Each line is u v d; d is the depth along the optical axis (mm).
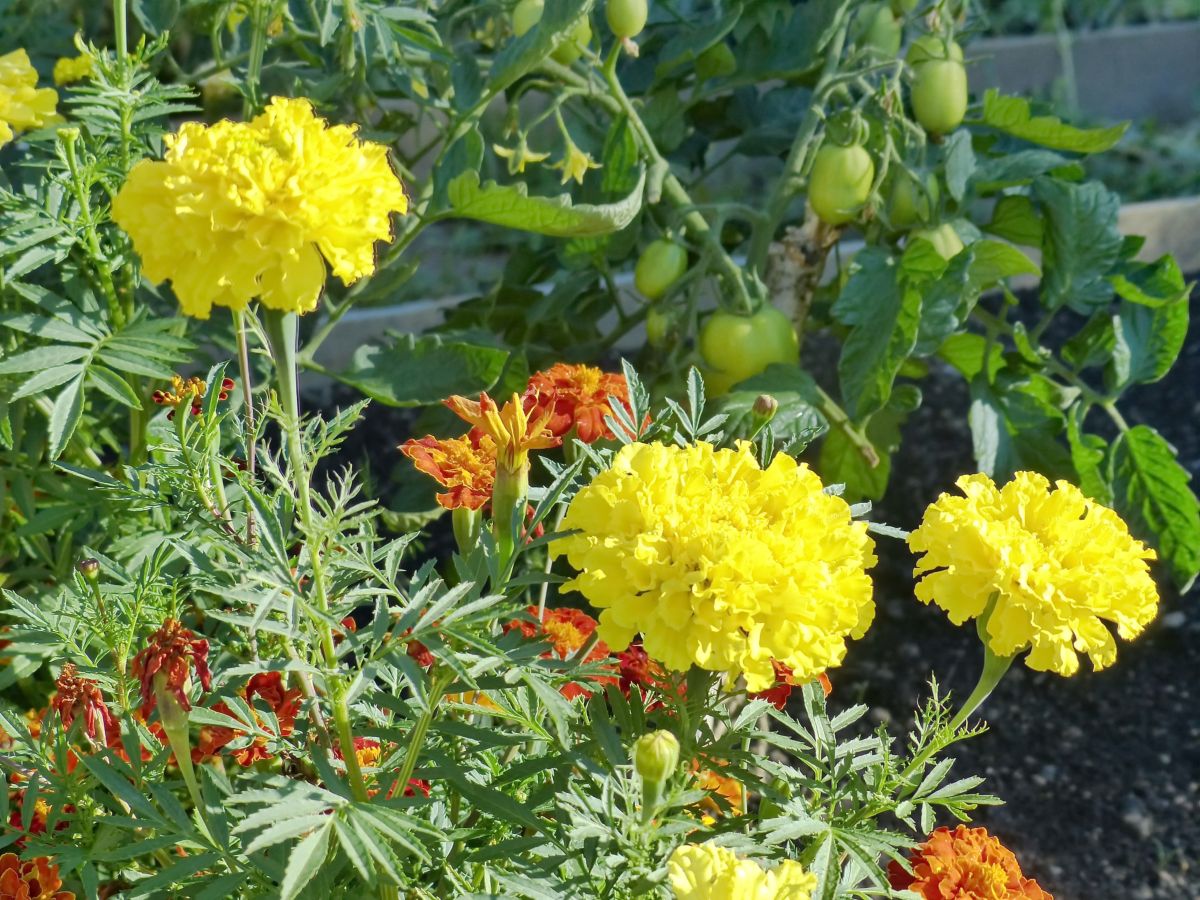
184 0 1616
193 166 1102
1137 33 2760
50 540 1542
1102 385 2064
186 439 1267
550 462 1298
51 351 1391
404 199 1212
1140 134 2600
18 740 1312
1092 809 1660
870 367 1614
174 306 1581
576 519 1201
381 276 1665
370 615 1585
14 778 1332
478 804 1237
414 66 1663
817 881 1208
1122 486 1714
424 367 1601
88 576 1297
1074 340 1729
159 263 1128
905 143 1655
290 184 1089
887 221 1661
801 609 1116
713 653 1123
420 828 1145
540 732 1271
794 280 1703
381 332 2076
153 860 1366
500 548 1229
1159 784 1677
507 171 1888
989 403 1703
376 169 1172
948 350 1720
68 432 1381
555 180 1792
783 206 1688
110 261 1425
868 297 1633
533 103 2051
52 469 1474
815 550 1174
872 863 1263
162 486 1319
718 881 1043
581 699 1308
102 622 1303
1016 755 1698
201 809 1218
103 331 1408
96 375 1393
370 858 1096
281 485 1188
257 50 1562
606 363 2045
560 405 1389
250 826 1045
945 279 1601
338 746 1301
